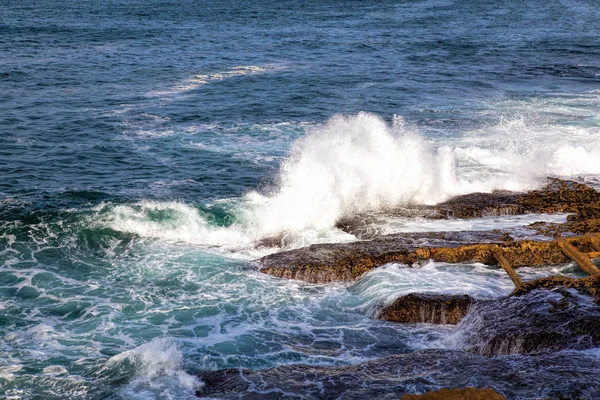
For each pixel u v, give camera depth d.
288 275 11.04
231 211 13.67
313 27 50.78
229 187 15.65
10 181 15.57
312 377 7.97
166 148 18.52
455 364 8.06
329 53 37.19
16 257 11.70
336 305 10.27
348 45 40.69
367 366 8.20
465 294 9.98
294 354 8.89
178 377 8.10
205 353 8.88
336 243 12.02
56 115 21.70
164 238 12.65
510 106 23.58
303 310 10.12
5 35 41.97
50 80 27.45
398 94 25.97
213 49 37.66
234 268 11.41
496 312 9.23
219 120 21.52
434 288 10.38
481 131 20.03
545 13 62.66
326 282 10.94
